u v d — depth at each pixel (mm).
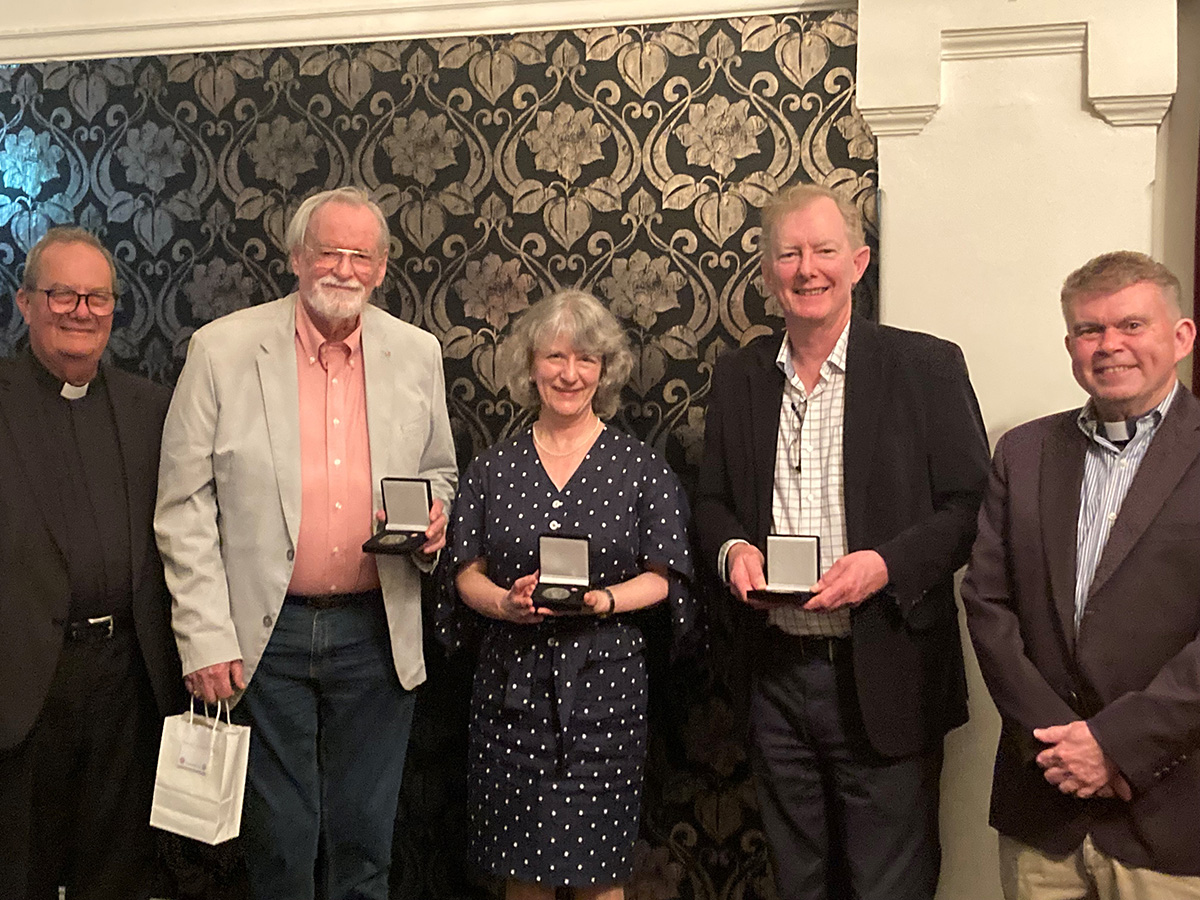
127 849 2209
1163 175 2436
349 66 2721
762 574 1987
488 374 2693
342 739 2230
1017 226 2383
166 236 2816
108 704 2143
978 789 2393
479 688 2180
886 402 2006
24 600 2027
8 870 2033
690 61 2584
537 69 2646
